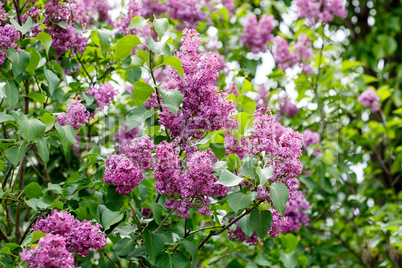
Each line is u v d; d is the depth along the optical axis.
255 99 4.21
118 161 2.33
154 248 2.35
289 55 4.53
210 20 4.82
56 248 1.97
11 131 3.62
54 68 3.03
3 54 2.53
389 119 6.15
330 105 4.64
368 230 5.08
